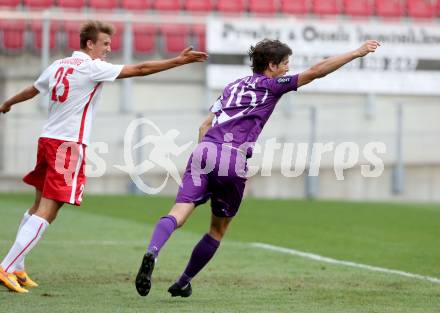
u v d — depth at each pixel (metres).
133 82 58.25
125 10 62.22
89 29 21.92
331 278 24.73
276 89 19.78
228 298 21.05
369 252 31.59
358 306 20.14
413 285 23.56
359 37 58.62
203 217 43.72
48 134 21.56
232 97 20.03
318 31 58.09
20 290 21.23
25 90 22.41
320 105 60.53
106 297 20.81
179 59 20.80
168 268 26.34
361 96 61.25
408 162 61.94
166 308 19.47
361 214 46.94
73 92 21.39
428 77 59.44
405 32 59.06
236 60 57.41
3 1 60.94
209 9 63.53
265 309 19.56
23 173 56.00
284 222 42.12
